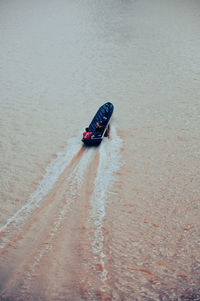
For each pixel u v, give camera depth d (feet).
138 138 62.80
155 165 53.16
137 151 57.93
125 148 59.21
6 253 34.50
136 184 48.08
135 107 77.66
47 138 64.39
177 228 38.34
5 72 104.68
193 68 101.96
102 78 97.66
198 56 112.06
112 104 74.84
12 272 31.35
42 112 76.64
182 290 28.96
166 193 45.62
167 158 55.16
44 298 27.84
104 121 64.75
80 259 33.09
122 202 43.86
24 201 45.52
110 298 27.89
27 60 115.34
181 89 87.20
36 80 97.60
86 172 52.16
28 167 54.44
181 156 55.62
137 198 44.68
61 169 53.57
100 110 71.10
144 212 41.55
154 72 100.68
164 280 30.27
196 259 33.22
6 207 44.16
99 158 56.08
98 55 118.01
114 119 71.77
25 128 68.74
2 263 32.76
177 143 60.13
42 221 40.52
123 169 52.39
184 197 44.60
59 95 86.63
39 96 86.28
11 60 115.65
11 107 79.56
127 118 72.02
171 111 74.38
